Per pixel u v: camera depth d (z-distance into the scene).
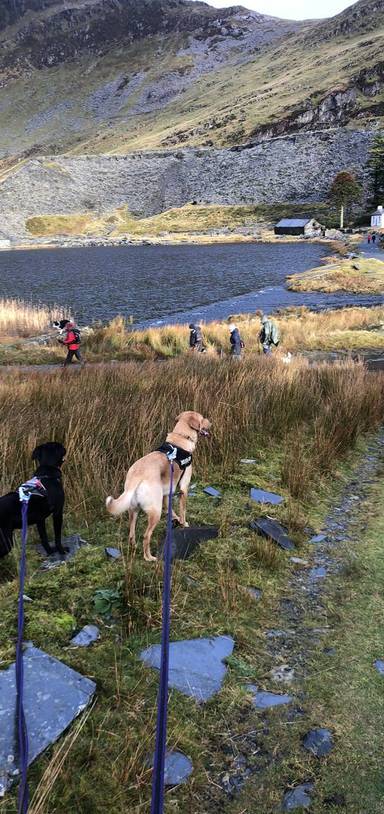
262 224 119.38
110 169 170.88
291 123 166.00
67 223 145.12
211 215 133.38
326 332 23.53
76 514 5.74
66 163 173.38
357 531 6.08
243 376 11.05
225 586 4.71
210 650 3.98
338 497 7.07
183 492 5.47
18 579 4.59
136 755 2.95
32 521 4.69
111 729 3.20
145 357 20.06
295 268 58.97
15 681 3.40
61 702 3.28
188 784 2.94
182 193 150.75
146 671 3.68
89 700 3.35
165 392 9.66
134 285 49.03
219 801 2.88
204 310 34.97
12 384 11.09
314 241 95.56
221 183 148.38
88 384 10.80
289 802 2.88
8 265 76.44
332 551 5.62
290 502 6.54
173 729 3.24
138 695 3.48
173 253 86.81
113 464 6.84
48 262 79.69
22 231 139.62
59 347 21.72
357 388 10.82
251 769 3.07
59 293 44.59
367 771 3.07
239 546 5.47
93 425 7.74
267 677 3.80
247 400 9.36
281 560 5.37
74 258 86.06
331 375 12.02
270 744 3.24
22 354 20.31
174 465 5.26
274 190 135.25
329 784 2.99
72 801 2.75
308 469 7.41
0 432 7.05
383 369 15.78
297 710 3.51
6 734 3.01
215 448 7.77
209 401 9.12
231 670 3.81
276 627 4.38
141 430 7.51
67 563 4.90
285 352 19.06
